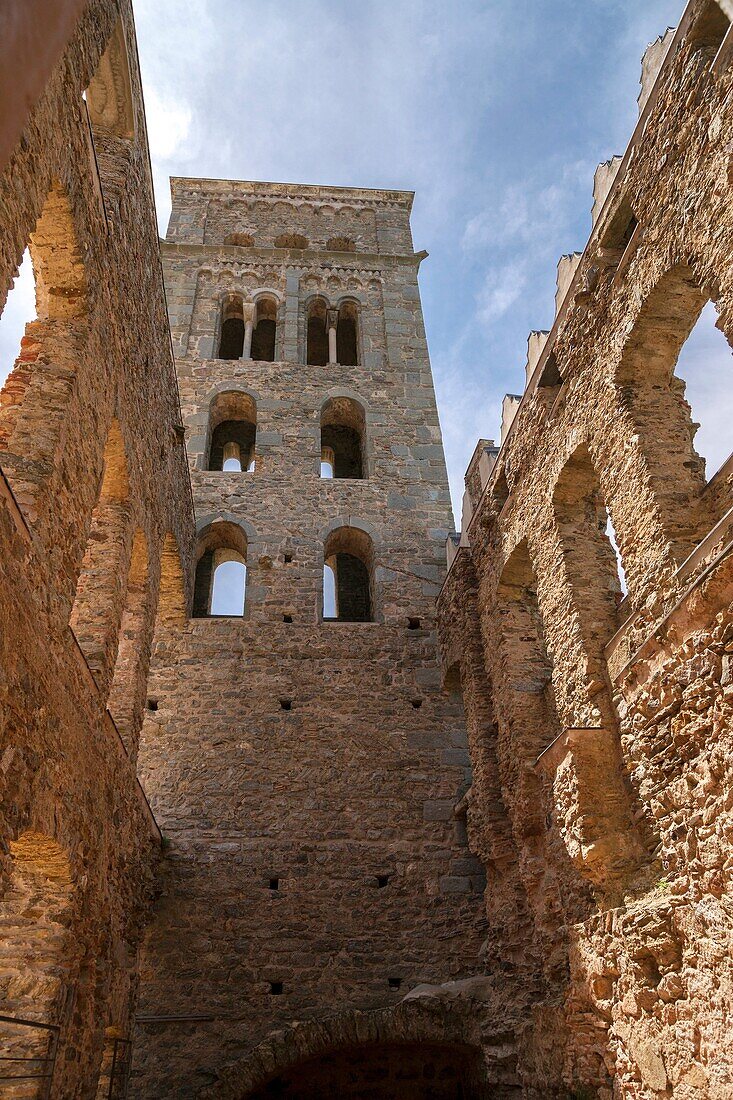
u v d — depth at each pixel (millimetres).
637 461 8102
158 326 11578
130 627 10586
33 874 6703
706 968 6316
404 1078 12844
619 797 8109
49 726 6129
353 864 13555
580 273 9695
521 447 11562
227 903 12969
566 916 9070
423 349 21812
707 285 6980
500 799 11758
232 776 14180
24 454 6273
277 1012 12117
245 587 16531
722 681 6359
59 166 6246
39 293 7281
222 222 25000
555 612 9828
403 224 25812
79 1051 7305
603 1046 7875
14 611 5316
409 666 15820
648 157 8234
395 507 18250
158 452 11633
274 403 19844
